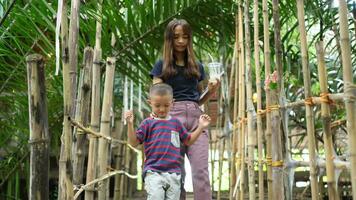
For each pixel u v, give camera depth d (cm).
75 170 192
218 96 389
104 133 213
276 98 183
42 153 120
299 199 395
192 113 229
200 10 290
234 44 315
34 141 120
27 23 194
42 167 120
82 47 247
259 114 218
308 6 264
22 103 263
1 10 200
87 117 191
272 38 310
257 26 215
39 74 121
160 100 208
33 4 178
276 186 181
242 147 263
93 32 240
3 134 289
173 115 228
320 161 162
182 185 234
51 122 295
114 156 461
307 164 178
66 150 131
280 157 181
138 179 551
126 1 256
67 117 130
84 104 190
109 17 244
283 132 182
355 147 125
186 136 210
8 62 262
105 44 257
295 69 324
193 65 228
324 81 147
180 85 231
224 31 305
